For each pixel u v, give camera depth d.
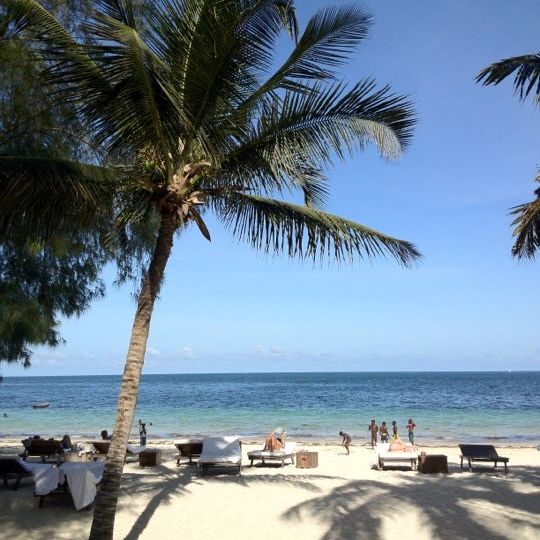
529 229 10.45
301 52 7.15
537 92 9.01
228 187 8.09
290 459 18.20
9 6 7.41
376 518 9.26
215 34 6.64
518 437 32.09
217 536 8.48
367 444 27.12
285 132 7.69
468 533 8.48
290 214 8.59
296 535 8.54
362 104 7.57
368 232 8.49
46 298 11.90
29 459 19.02
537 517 9.27
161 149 7.34
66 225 8.38
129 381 7.17
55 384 168.50
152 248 12.49
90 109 7.01
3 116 9.65
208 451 14.92
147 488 11.46
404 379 164.88
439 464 14.98
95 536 6.72
